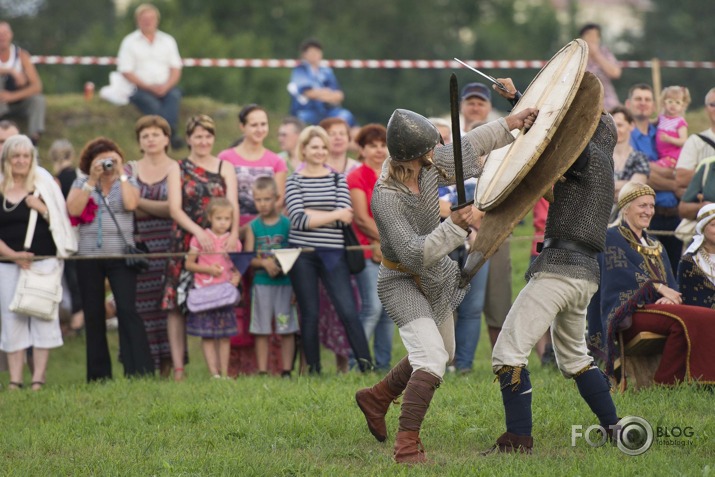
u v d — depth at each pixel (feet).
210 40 303.68
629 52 338.95
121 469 53.83
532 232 143.95
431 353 52.42
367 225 84.74
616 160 93.50
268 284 85.46
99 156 83.76
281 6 350.23
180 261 84.58
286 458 54.54
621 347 70.64
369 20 361.92
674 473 49.29
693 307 69.41
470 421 60.64
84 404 71.46
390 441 57.52
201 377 84.74
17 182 83.15
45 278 82.43
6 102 138.82
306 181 84.53
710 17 341.00
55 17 400.47
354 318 82.53
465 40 374.63
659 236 90.99
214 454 55.26
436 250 50.67
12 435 61.82
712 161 85.46
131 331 83.82
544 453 54.39
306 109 138.72
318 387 72.13
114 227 84.02
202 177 85.71
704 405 62.85
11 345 82.69
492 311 86.22
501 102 325.62
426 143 51.47
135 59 144.15
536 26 375.45
